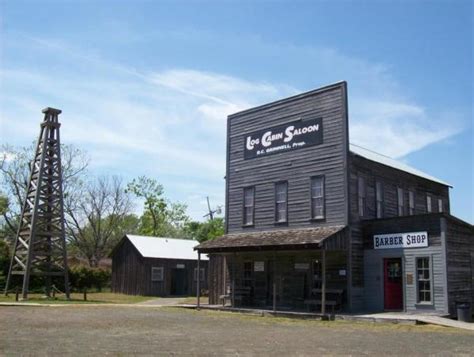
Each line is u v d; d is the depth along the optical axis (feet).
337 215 80.38
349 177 80.38
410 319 64.64
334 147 82.33
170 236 233.35
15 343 42.34
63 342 43.52
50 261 114.21
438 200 108.68
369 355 39.09
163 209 232.32
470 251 77.10
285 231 86.12
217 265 99.04
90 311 81.35
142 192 228.84
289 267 86.99
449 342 47.78
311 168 85.15
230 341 46.42
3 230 171.73
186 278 150.92
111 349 39.78
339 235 77.05
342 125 81.71
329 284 80.84
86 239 198.08
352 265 78.69
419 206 100.37
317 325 64.23
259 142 94.48
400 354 39.81
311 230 81.66
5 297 110.83
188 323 64.23
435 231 73.05
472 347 44.42
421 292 74.02
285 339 48.67
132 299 119.65
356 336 52.11
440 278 71.72
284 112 90.94
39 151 117.91
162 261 145.38
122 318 69.31
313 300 77.92
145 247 146.41
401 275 76.79
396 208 92.17
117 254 151.94
